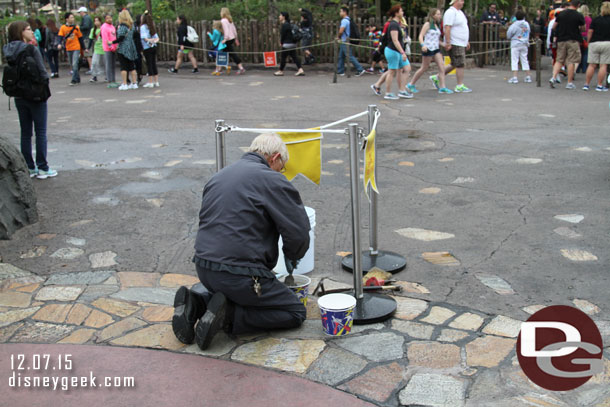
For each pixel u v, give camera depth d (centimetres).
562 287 435
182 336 365
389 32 1268
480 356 349
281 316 377
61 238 543
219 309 353
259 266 362
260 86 1566
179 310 365
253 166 372
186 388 325
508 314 398
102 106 1274
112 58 1581
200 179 722
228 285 357
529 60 1908
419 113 1123
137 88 1559
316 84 1590
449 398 312
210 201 370
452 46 1367
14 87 688
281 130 423
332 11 2158
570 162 762
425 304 414
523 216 580
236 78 1759
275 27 1966
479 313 400
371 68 1814
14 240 538
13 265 486
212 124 1053
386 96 1305
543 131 948
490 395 314
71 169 774
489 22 1994
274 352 360
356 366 343
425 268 475
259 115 1126
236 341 375
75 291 441
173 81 1703
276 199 364
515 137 909
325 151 855
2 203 538
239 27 1992
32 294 437
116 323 397
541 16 2331
